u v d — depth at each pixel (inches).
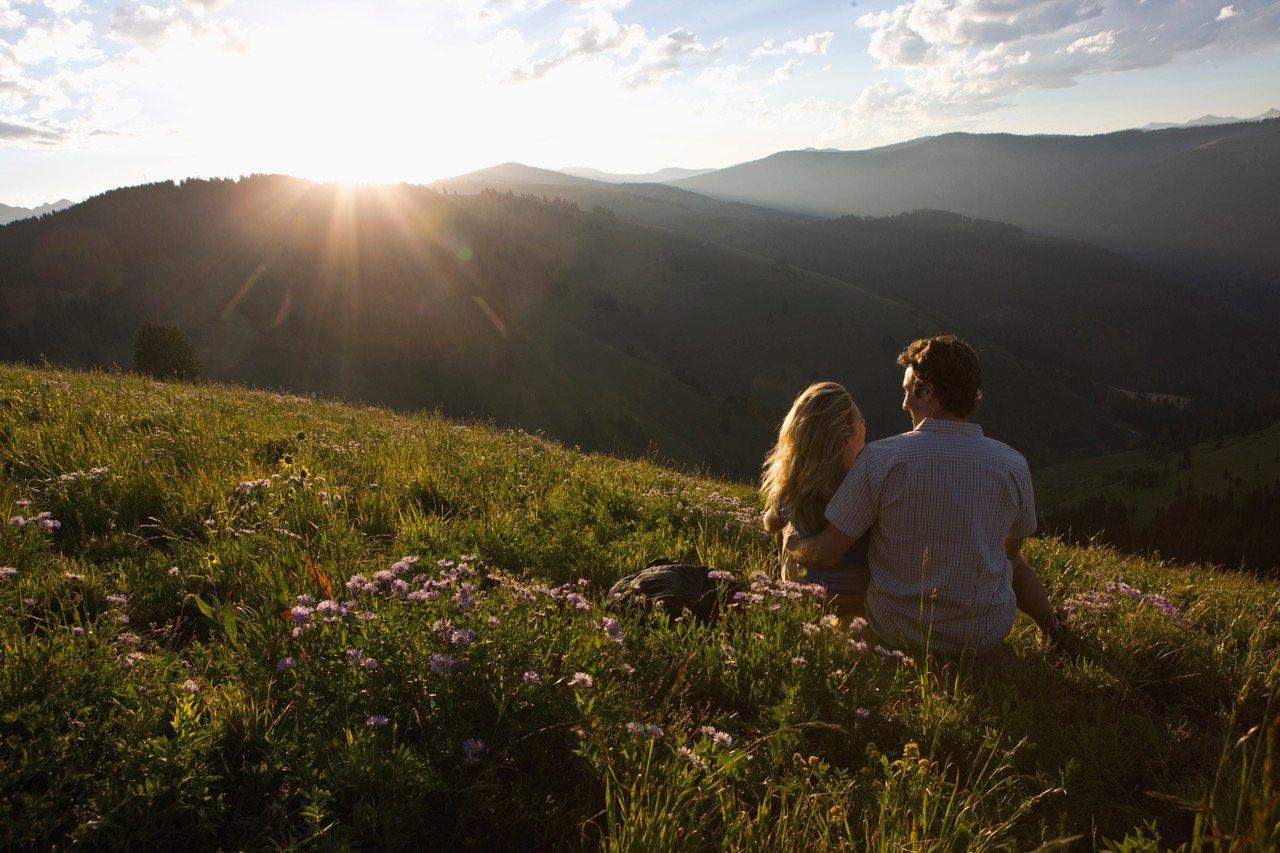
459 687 107.3
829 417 172.6
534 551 199.2
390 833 89.6
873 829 96.9
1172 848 103.7
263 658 114.3
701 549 227.0
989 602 151.9
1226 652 176.6
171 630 142.3
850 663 136.7
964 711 129.7
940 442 154.3
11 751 92.0
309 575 152.3
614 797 97.7
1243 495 6082.7
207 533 187.8
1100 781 115.3
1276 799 77.2
